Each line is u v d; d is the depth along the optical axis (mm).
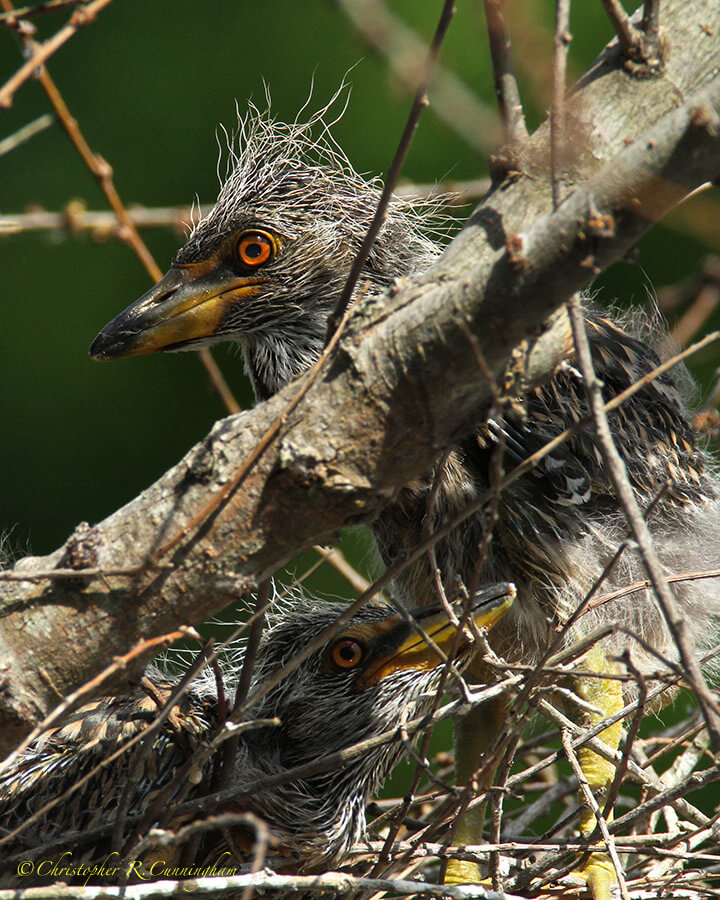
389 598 3832
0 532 7109
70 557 3355
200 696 4953
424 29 8922
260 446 3252
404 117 9578
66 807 4398
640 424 5867
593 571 5414
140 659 3404
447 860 4359
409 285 3223
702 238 2908
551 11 5102
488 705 5773
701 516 6156
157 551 3312
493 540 5445
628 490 2855
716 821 4891
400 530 5496
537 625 5469
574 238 2859
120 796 3990
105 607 3344
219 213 5496
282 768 4945
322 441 3191
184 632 3295
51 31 9992
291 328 5461
